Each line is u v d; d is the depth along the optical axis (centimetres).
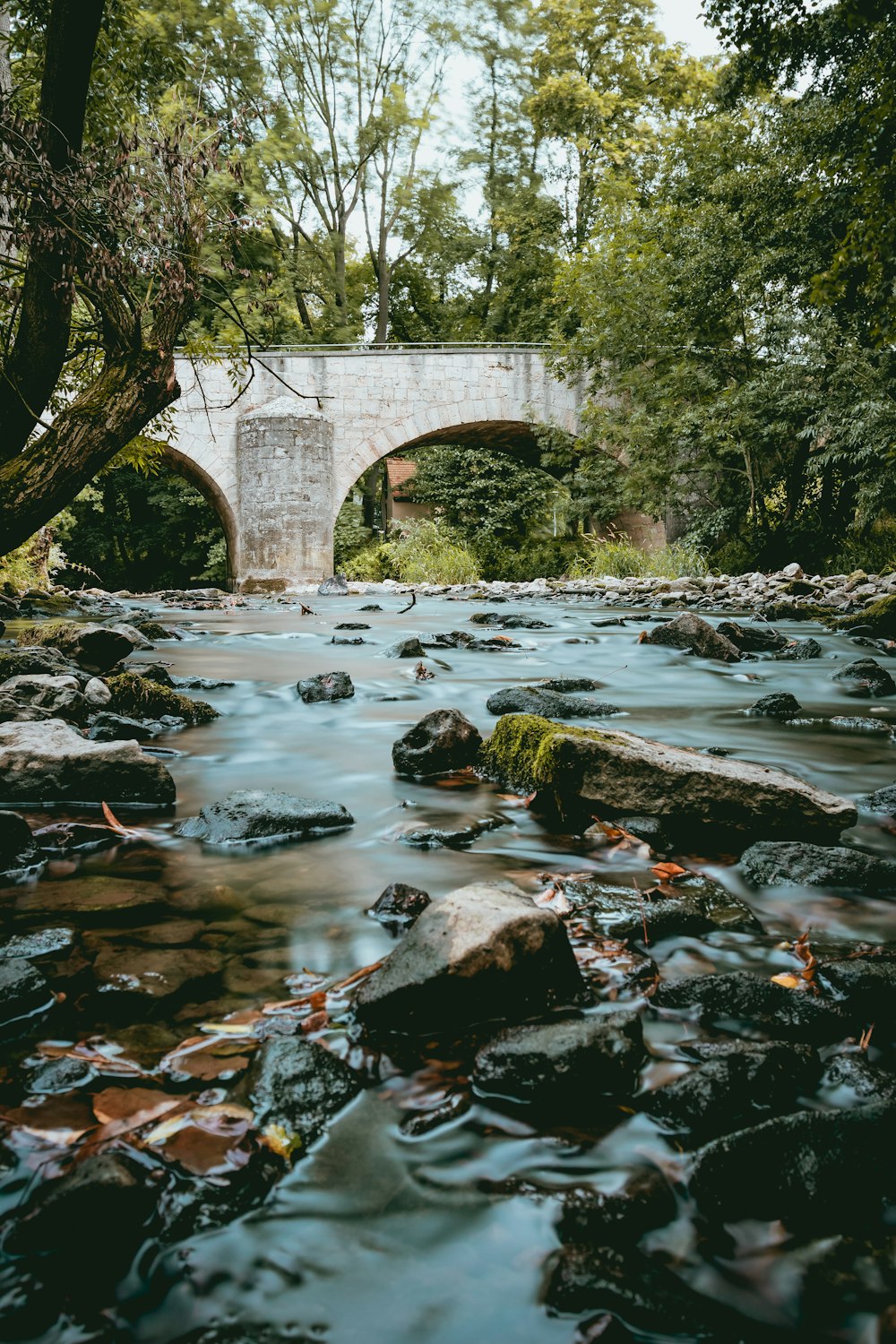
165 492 3303
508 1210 100
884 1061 133
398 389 2667
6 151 537
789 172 1612
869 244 931
